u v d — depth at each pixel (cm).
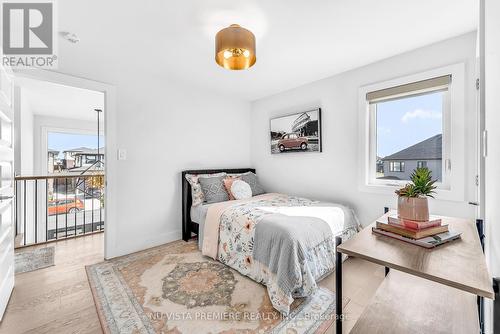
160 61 241
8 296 175
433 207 213
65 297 181
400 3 156
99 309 165
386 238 107
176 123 306
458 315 101
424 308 106
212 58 235
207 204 283
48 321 155
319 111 294
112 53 221
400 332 92
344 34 193
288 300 157
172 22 173
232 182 312
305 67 258
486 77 124
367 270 218
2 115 163
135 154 270
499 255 88
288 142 332
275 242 178
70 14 161
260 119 380
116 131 255
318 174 301
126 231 264
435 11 164
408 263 81
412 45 212
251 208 238
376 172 255
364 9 162
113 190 254
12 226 188
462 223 126
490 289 64
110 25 176
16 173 341
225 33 159
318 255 189
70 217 500
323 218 210
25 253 265
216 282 199
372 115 255
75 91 354
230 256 223
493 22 98
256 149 388
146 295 181
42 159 514
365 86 253
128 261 243
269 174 367
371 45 212
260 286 192
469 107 192
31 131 457
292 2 153
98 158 593
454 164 199
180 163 311
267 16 168
